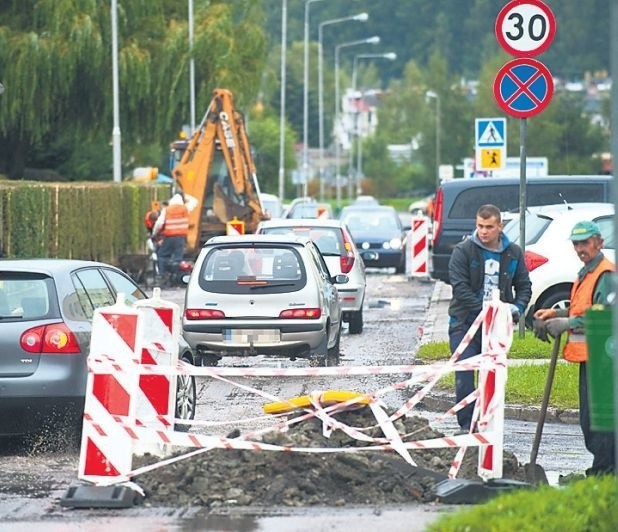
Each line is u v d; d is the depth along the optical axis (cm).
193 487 2798
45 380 3453
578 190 7575
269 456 2867
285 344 4991
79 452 3534
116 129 12769
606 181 7581
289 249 5091
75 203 9988
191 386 3934
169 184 13850
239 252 5084
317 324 4994
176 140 14200
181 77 13775
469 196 7656
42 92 13062
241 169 11262
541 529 2116
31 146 14750
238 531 2475
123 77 13400
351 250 6819
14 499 2848
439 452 3098
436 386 4516
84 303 3653
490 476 2841
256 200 11381
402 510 2666
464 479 2830
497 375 2833
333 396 3012
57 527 2536
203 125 11250
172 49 13750
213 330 5000
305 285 5025
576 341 2848
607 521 2152
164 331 3052
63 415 3488
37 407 3456
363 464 2838
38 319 3497
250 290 5012
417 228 10456
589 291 2819
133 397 2783
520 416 4050
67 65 12988
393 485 2803
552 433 3794
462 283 3397
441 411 4291
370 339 6419
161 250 10062
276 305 5000
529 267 5741
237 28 14962
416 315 7731
